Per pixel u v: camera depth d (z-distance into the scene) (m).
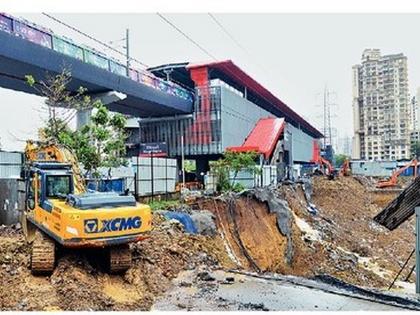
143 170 31.06
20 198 17.56
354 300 11.90
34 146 17.20
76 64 36.44
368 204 65.38
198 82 58.62
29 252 13.52
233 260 20.47
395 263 39.25
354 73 121.50
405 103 113.50
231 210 29.31
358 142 122.56
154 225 18.45
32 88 37.97
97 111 25.80
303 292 12.68
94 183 22.33
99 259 13.56
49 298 11.19
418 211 11.89
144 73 48.06
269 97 77.69
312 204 56.78
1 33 29.59
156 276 13.41
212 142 57.50
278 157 64.12
